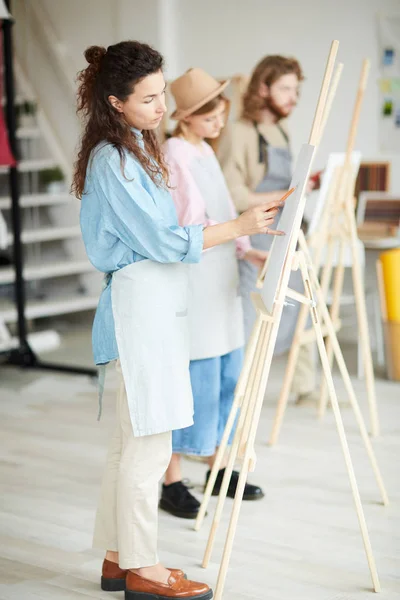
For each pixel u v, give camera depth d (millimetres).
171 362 2873
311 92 7227
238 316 3869
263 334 3064
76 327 7977
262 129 5176
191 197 3623
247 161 5176
